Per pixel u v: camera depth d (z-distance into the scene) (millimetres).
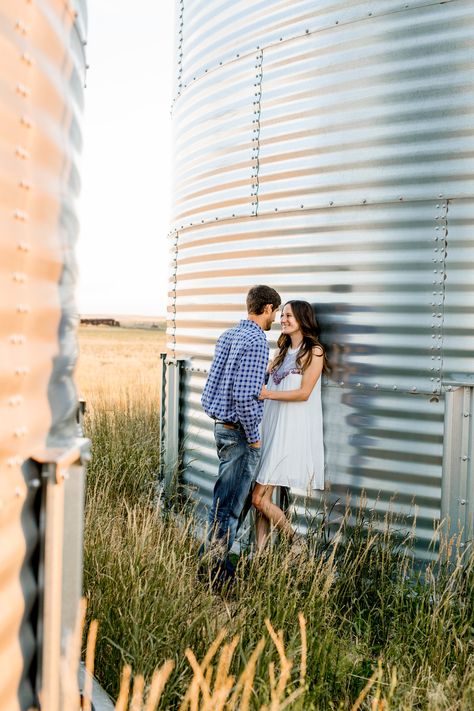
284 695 2510
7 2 1554
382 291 4000
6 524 1555
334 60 4125
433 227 3830
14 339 1605
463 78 3713
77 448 1954
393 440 3998
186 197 5496
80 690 2420
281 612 3205
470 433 3781
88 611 3172
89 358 23531
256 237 4625
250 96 4641
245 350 4137
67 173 2029
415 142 3855
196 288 5336
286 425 4246
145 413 7883
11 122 1577
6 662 1571
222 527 4266
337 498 4215
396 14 3875
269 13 4496
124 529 4348
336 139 4133
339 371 4180
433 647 3115
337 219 4152
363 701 2822
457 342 3803
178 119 5750
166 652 2859
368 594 3732
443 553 3814
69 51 2031
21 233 1634
